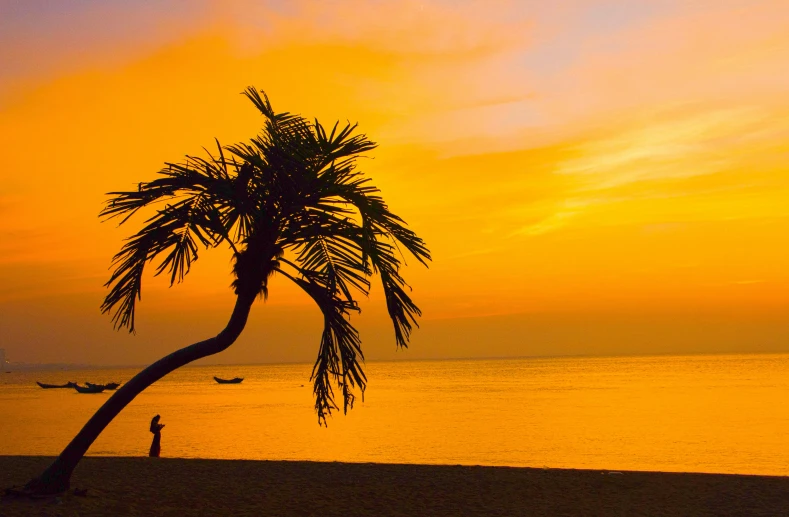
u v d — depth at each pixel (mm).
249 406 60469
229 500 10461
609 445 28250
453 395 71750
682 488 11859
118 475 12461
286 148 8898
